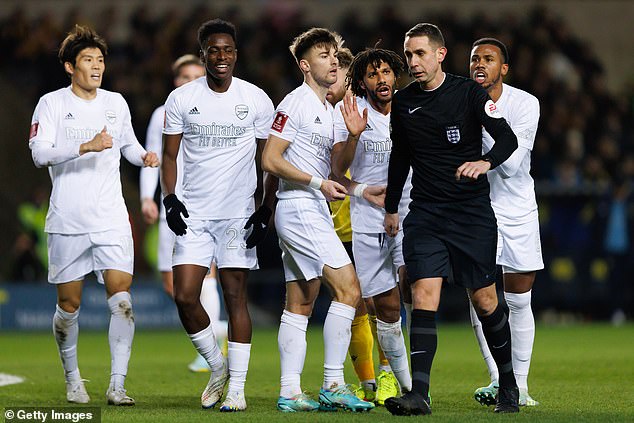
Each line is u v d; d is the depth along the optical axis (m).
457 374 34.81
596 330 58.53
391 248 26.34
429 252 23.11
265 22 82.31
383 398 26.30
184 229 25.42
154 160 28.33
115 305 27.30
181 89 25.88
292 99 24.72
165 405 26.47
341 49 28.11
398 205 25.70
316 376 34.41
